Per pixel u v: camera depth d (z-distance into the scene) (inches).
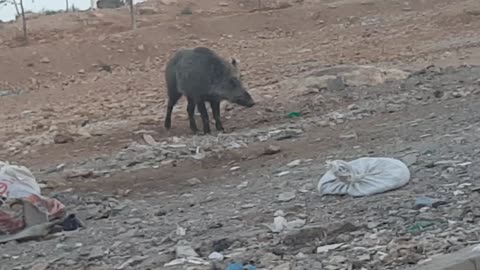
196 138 783.1
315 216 428.5
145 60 1895.9
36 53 1820.9
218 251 382.0
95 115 1056.8
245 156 679.1
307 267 329.1
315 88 1016.9
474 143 553.0
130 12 2534.5
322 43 1881.2
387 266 320.2
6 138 935.0
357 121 785.6
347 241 369.1
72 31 2281.0
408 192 447.8
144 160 697.0
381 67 1162.0
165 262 370.9
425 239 349.7
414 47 1555.1
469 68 1101.1
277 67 1428.4
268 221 435.8
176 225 458.0
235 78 827.4
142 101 1169.4
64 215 491.2
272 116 888.9
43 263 397.4
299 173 565.3
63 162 748.0
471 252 315.9
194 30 2127.2
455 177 464.8
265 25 2241.6
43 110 1197.7
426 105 827.4
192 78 814.5
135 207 538.9
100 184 627.5
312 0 2677.2
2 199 478.0
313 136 728.3
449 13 2026.3
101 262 390.9
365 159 483.5
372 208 425.4
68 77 1728.6
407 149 575.2
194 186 597.0
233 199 520.4
